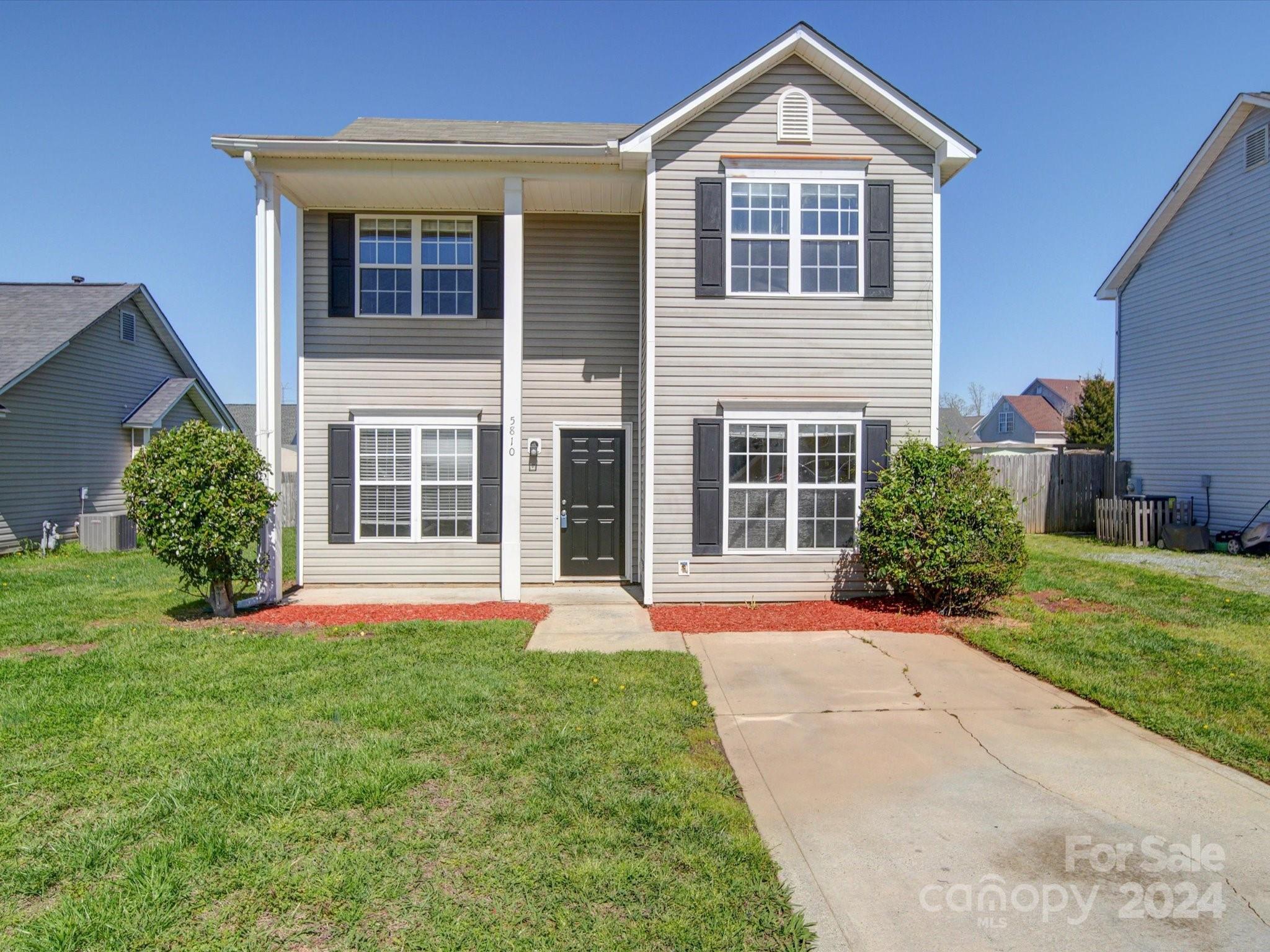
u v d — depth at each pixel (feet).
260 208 28.30
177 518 24.44
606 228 33.86
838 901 9.75
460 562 33.78
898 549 25.75
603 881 9.91
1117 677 18.81
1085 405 101.71
